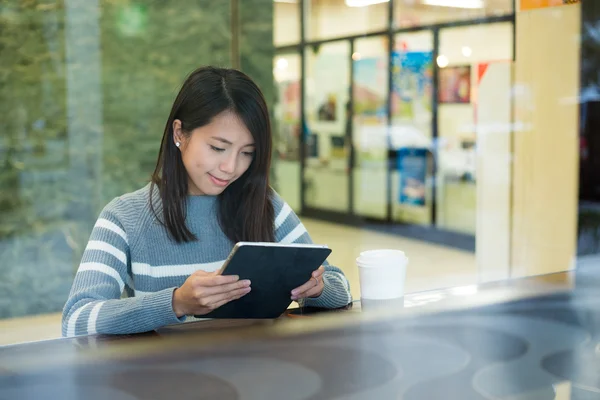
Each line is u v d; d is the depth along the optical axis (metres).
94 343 1.12
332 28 7.50
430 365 1.01
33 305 4.49
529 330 1.20
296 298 1.36
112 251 1.46
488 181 5.21
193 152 1.44
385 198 7.41
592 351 1.09
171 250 1.52
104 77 4.50
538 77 5.03
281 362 1.01
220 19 4.88
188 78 1.47
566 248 4.89
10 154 4.33
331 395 0.88
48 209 4.46
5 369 0.98
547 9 4.98
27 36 4.27
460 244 6.55
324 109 7.58
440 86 6.88
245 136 1.44
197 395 0.88
